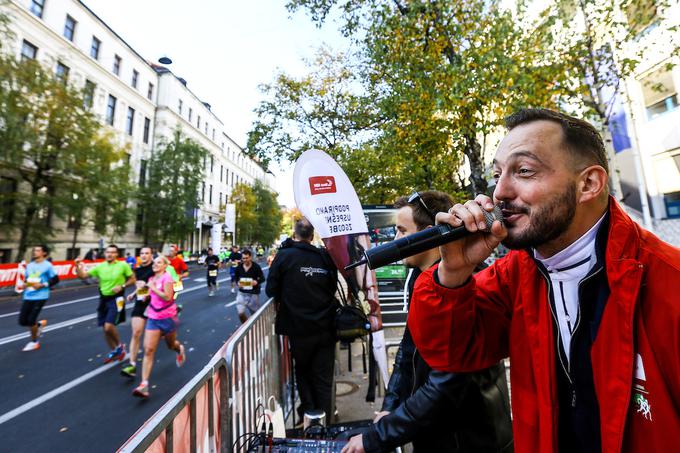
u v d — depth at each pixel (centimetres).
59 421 346
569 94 642
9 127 1281
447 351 97
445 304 91
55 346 617
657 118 801
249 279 675
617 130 858
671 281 65
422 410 105
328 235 314
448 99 579
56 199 1492
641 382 66
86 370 493
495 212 80
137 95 2898
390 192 1469
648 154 823
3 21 1288
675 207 782
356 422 204
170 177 2670
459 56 598
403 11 646
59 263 1577
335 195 331
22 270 1229
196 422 127
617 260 72
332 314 303
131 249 2591
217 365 152
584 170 74
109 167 1712
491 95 538
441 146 703
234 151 5197
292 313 297
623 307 69
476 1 618
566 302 83
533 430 85
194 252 3806
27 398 400
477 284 110
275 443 151
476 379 105
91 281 1709
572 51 641
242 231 4466
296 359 299
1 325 788
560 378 83
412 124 692
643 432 65
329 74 1280
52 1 2080
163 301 421
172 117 3347
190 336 691
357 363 487
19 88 1319
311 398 293
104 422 344
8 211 1437
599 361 73
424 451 117
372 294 308
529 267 92
